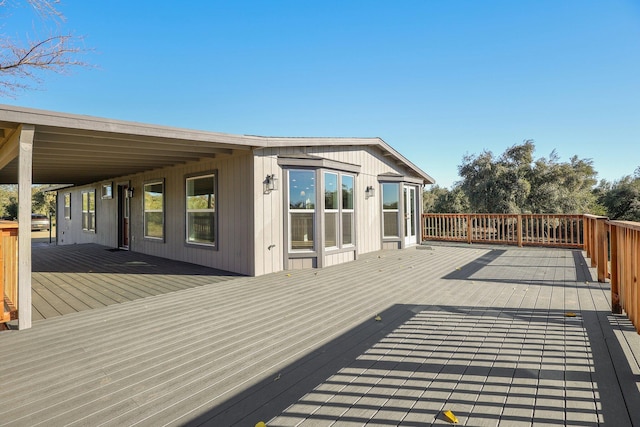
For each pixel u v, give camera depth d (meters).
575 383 2.29
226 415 1.99
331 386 2.32
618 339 3.07
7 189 27.36
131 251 10.41
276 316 3.93
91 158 6.85
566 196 17.27
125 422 1.93
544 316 3.79
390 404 2.08
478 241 11.82
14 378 2.49
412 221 11.69
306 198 7.29
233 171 6.87
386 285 5.49
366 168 9.80
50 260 8.69
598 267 5.60
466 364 2.62
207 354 2.89
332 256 7.70
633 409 1.97
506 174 17.97
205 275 6.56
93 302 4.66
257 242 6.49
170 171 8.67
